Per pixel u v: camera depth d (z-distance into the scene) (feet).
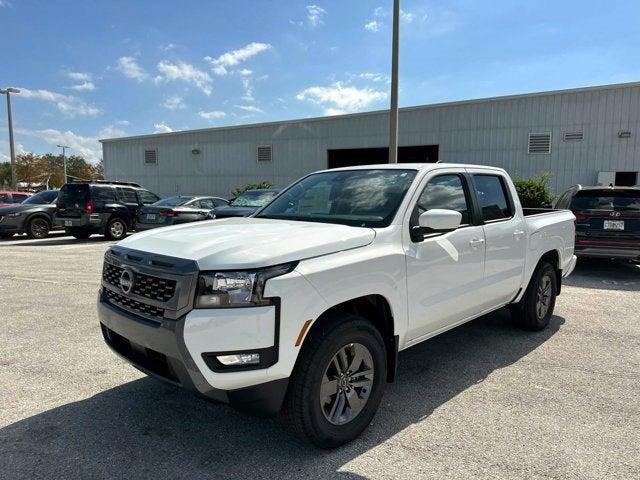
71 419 11.28
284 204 14.23
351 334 9.95
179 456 9.78
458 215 11.18
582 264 35.40
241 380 8.66
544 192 57.62
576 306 22.30
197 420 11.28
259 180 95.25
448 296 12.82
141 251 9.91
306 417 9.37
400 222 11.59
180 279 8.73
